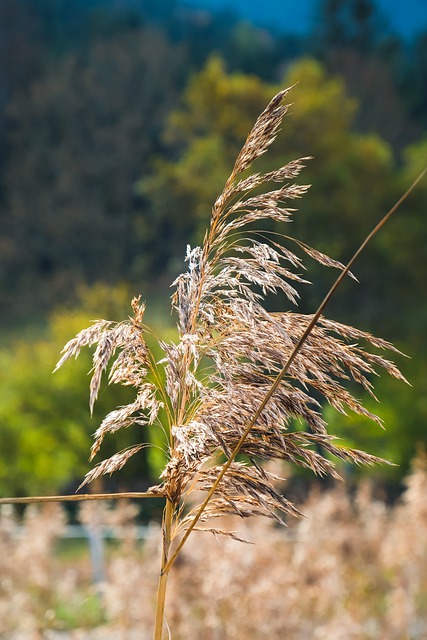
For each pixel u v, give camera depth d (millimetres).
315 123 38625
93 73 64250
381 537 9461
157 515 19109
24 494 24812
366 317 35156
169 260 57344
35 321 54750
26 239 59188
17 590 8844
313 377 2598
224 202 2471
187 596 6984
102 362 2393
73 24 85500
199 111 46125
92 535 11141
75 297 55094
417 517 8648
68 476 24891
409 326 34188
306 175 36438
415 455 26047
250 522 8047
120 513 10195
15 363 26109
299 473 17750
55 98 62969
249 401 2436
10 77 69562
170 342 2525
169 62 65812
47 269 60031
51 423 24531
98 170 60250
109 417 2484
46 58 74688
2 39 70250
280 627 6965
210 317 2447
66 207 60250
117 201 60375
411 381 27938
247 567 7066
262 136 2420
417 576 8594
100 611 9492
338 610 8023
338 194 35594
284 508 2518
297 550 8609
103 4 93625
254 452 2502
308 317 2482
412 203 37969
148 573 7344
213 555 7172
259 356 2428
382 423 2441
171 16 97938
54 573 9656
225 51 81562
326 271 33438
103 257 58594
